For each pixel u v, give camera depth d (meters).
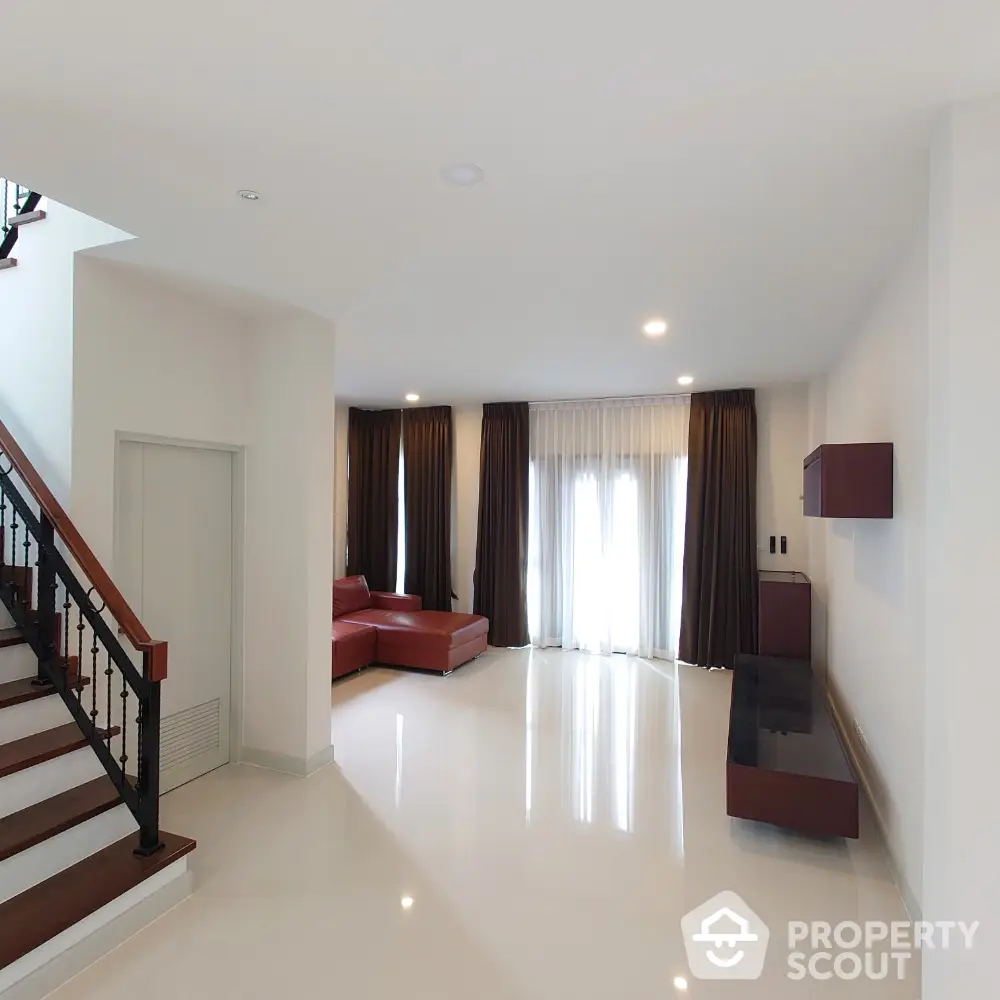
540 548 6.45
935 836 1.57
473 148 1.77
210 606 3.40
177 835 2.54
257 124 1.65
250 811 3.01
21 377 2.75
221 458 3.46
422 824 2.92
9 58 1.40
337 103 1.56
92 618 2.36
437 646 5.39
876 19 1.27
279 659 3.44
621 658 6.03
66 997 1.87
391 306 3.27
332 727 4.17
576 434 6.34
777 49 1.36
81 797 2.38
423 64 1.42
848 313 3.33
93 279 2.70
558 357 4.43
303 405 3.38
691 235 2.37
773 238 2.39
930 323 1.65
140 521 3.01
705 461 5.71
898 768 2.54
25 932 1.88
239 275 2.82
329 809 3.04
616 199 2.08
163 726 3.15
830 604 4.68
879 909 2.35
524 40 1.34
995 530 1.48
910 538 2.39
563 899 2.38
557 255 2.56
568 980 1.97
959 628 1.50
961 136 1.54
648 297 3.10
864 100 1.54
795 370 4.82
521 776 3.46
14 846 2.03
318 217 2.22
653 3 1.23
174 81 1.48
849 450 2.73
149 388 2.95
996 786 1.46
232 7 1.25
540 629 6.43
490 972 2.00
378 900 2.36
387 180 1.96
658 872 2.57
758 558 5.63
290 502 3.40
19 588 2.76
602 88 1.50
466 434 6.76
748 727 3.33
